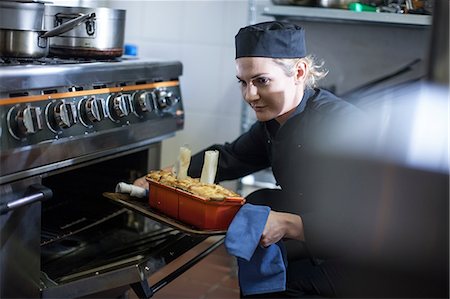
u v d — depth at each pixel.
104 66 1.81
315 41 2.64
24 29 1.66
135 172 2.14
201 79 2.77
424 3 2.33
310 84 1.77
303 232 1.61
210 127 2.79
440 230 1.25
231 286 2.39
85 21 1.89
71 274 1.73
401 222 1.29
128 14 2.79
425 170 1.24
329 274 1.79
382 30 2.56
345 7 2.39
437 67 1.18
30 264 1.61
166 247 1.80
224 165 1.98
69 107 1.68
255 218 1.55
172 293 2.29
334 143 1.65
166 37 2.77
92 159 1.83
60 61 1.82
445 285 1.28
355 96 2.60
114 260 1.81
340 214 1.62
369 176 1.39
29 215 1.59
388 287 1.34
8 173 1.52
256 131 1.93
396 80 2.58
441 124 1.21
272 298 1.80
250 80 1.65
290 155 1.77
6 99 1.50
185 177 1.72
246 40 1.63
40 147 1.60
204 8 2.71
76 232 1.93
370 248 1.37
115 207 2.14
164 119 2.11
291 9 2.42
